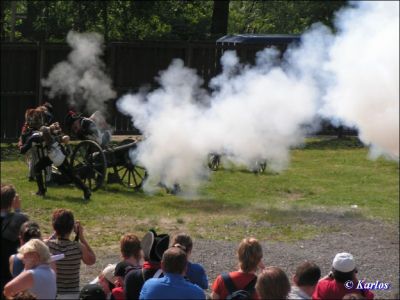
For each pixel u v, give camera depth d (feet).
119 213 51.98
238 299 24.71
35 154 56.59
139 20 99.30
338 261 26.13
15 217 28.25
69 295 27.96
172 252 24.38
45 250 25.02
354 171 69.41
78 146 57.36
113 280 27.94
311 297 24.58
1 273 27.94
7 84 76.79
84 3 95.25
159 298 24.03
